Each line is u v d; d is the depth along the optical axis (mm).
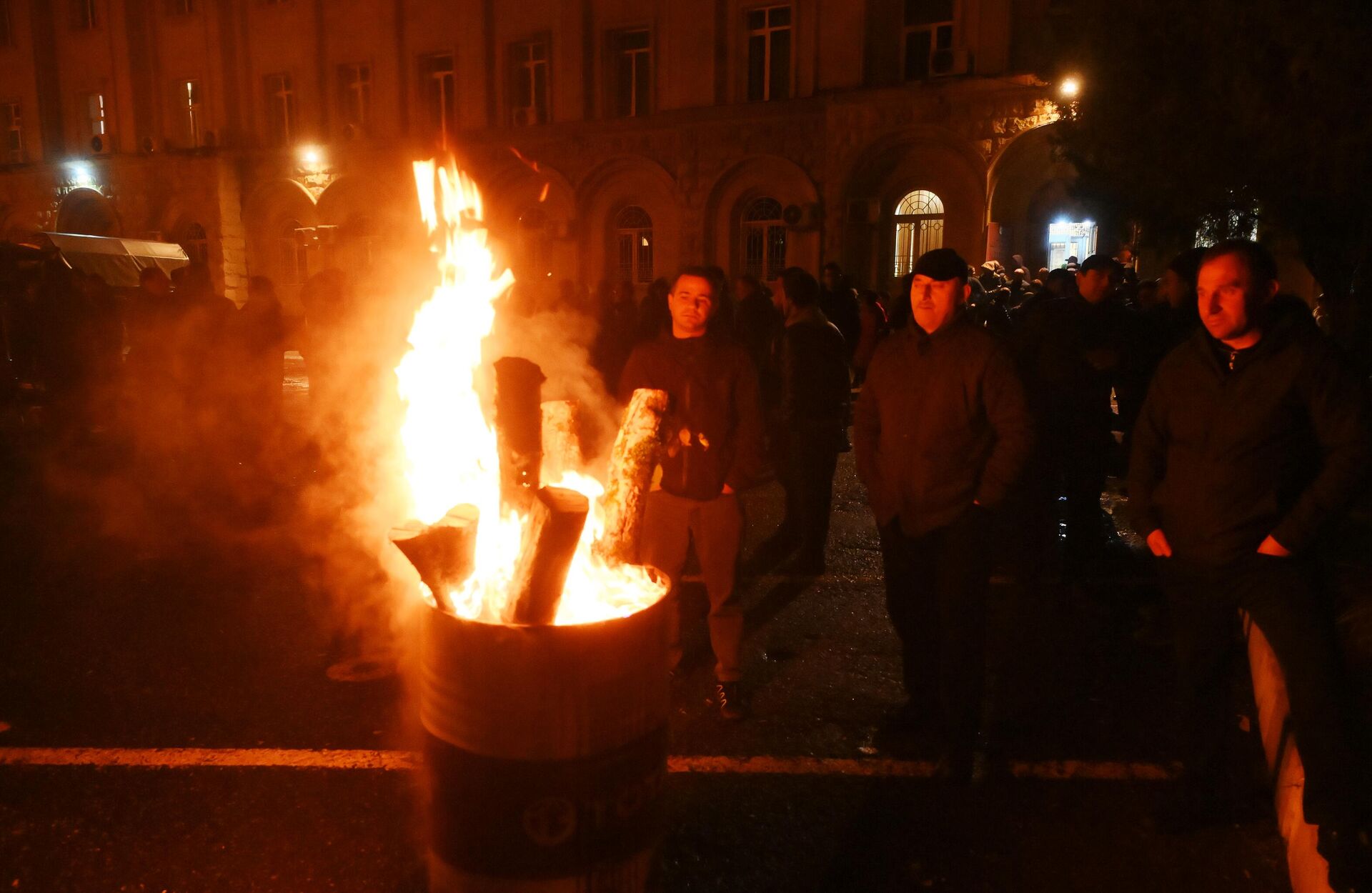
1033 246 17625
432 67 23859
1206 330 2689
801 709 3945
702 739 3664
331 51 24703
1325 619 2510
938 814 3137
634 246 22094
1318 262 6637
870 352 8820
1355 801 2363
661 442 2393
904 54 18500
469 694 1886
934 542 3375
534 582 1897
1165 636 4645
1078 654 4551
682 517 3752
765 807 3176
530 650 1831
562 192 22203
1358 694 2850
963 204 17969
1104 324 5133
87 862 2846
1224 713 2932
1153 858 2893
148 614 5078
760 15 20047
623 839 1955
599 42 21531
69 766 3416
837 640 4746
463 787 1921
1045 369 5164
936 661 3619
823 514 5859
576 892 1921
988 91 17094
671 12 20594
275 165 25453
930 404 3234
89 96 28281
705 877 2797
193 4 26078
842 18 18781
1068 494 5312
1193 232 7898
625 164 21469
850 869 2844
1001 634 4820
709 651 4582
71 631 4828
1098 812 3154
